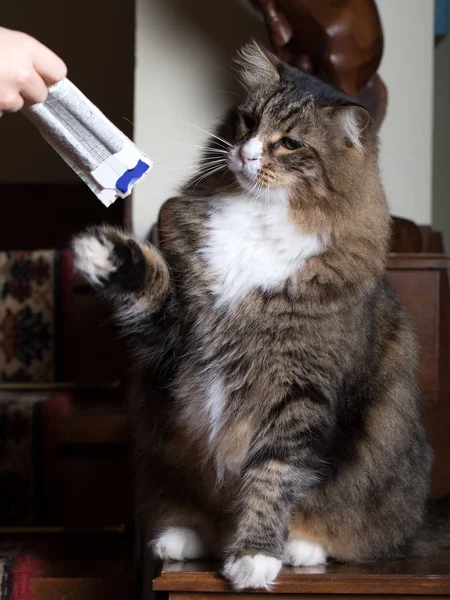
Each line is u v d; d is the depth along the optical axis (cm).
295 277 79
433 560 84
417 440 89
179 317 82
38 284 125
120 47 172
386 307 88
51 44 172
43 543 105
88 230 79
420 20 126
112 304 82
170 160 121
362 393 83
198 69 121
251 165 82
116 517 109
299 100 85
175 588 73
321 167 83
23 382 126
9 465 108
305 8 104
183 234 83
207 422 81
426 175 127
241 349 79
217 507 83
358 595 73
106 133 71
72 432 107
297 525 82
